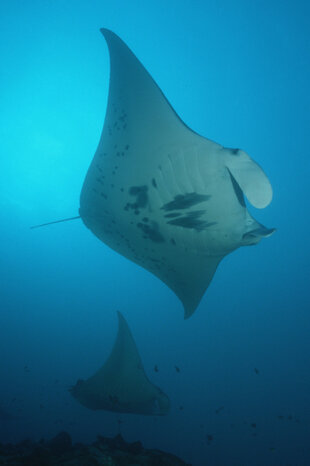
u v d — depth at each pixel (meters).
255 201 1.92
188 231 2.46
